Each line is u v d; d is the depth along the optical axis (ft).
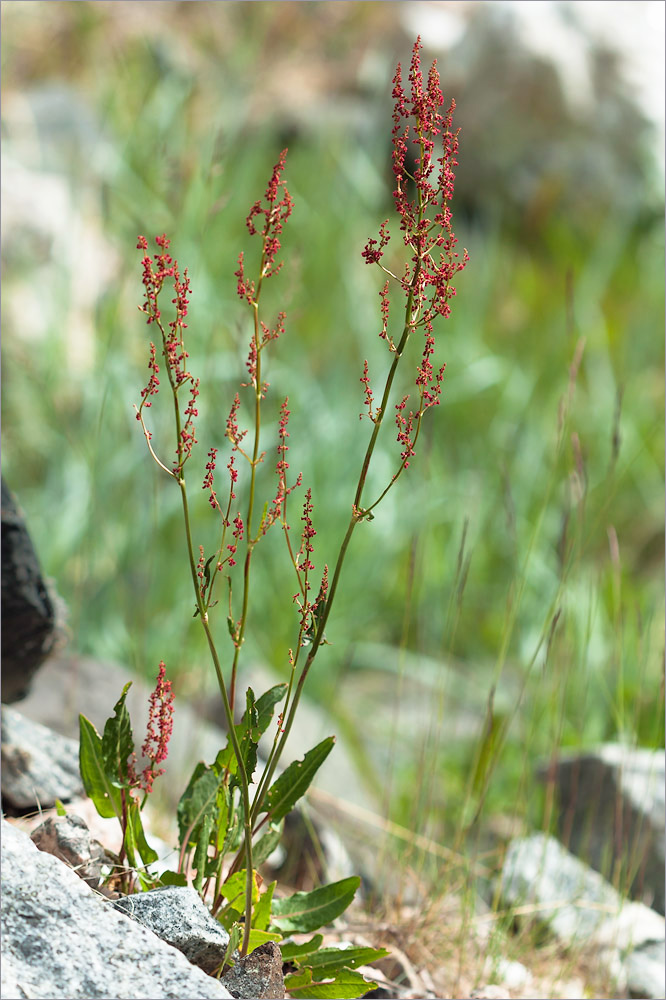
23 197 19.25
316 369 19.12
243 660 14.21
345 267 20.21
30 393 17.19
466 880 7.93
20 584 7.48
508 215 25.62
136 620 13.91
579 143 25.82
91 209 20.35
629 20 27.12
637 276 24.82
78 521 14.38
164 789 8.85
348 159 23.38
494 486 18.71
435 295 4.89
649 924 9.21
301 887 9.34
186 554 14.69
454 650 17.21
